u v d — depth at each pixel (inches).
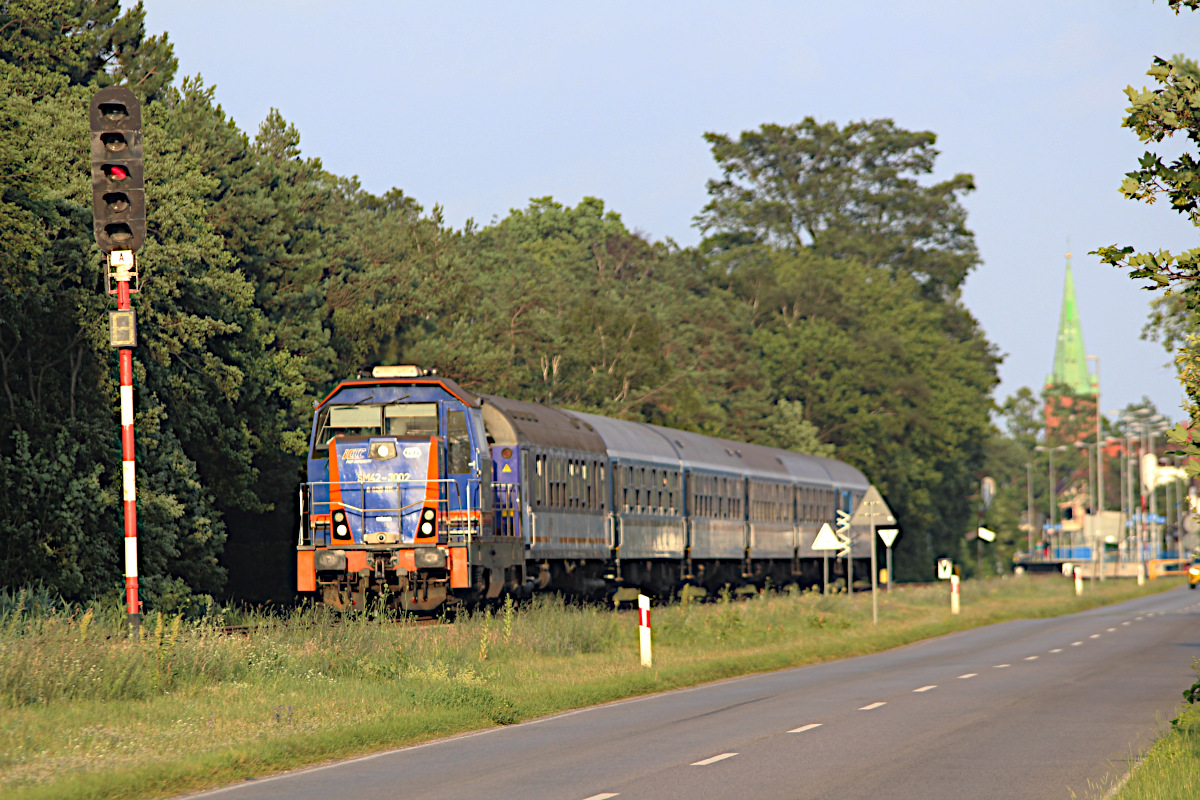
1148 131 1964.8
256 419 6909.5
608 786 1979.6
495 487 4933.6
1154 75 1957.4
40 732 2362.2
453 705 2906.0
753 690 3447.3
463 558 4451.3
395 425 4623.5
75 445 5364.2
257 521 7800.2
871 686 3462.1
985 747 2359.7
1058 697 3154.5
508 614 4160.9
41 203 5319.9
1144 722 2694.4
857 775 2069.4
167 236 6063.0
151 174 6018.7
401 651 3494.1
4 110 5196.9
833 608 6461.6
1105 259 1984.5
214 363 6220.5
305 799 1916.8
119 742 2314.2
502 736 2613.2
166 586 5531.5
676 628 4901.6
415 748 2463.1
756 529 7721.5
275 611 6259.8
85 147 5949.8
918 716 2800.2
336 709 2797.7
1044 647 4854.8
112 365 5585.6
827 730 2588.6
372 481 4505.4
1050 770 2114.9
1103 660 4229.8
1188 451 2111.2
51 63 7199.8
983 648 4877.0
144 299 5757.9
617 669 3799.2
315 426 4643.2
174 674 3006.9
